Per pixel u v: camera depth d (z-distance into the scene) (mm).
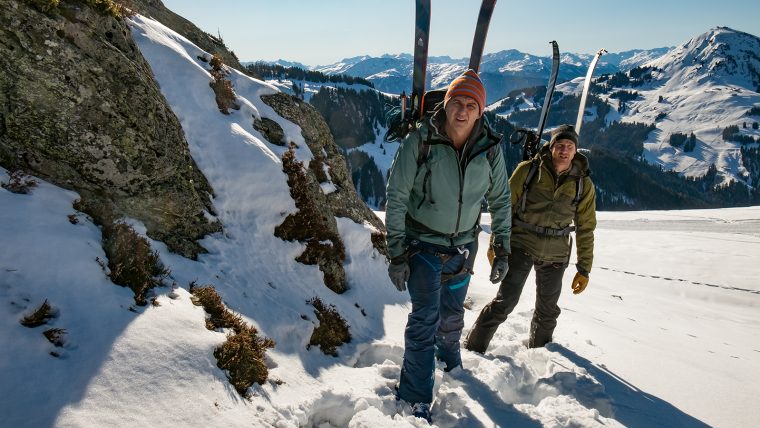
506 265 3426
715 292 9320
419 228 3150
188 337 2646
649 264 12555
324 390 3004
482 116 3000
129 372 2225
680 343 5160
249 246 4574
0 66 3168
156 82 5059
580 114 4461
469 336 4223
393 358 4195
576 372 3654
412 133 3016
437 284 3115
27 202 2949
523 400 3635
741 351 5125
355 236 6121
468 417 2975
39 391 1917
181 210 4074
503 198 3424
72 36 3553
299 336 3691
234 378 2645
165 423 2082
